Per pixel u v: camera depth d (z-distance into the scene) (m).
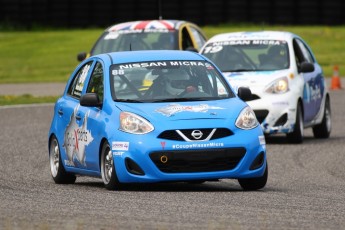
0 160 49.25
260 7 145.38
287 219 27.88
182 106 36.22
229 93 38.06
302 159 49.38
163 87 37.78
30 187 37.75
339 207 30.83
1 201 32.56
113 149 35.47
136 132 35.22
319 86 60.44
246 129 35.59
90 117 37.75
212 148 34.91
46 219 27.98
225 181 40.53
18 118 72.00
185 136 34.91
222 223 26.92
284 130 55.50
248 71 57.44
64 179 40.75
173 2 144.00
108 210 29.92
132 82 37.97
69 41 142.00
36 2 151.62
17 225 26.56
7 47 140.25
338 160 48.88
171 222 27.22
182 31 68.44
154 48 66.00
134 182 35.16
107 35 67.69
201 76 38.56
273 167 46.25
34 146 55.50
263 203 31.66
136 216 28.48
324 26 147.38
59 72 120.38
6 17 152.50
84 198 33.22
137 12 146.25
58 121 41.19
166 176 34.78
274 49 58.84
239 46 59.25
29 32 151.38
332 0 146.88
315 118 59.28
